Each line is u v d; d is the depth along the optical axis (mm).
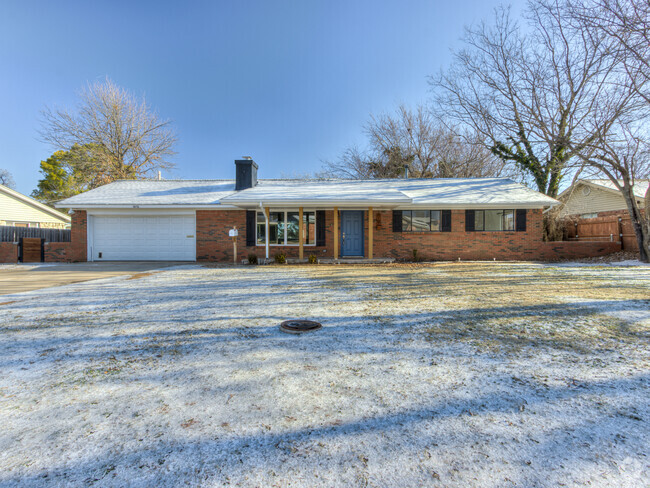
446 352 3402
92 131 26797
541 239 14234
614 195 18625
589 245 14211
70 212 14562
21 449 1935
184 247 14719
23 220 20875
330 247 14430
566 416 2238
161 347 3621
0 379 2867
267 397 2523
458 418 2223
